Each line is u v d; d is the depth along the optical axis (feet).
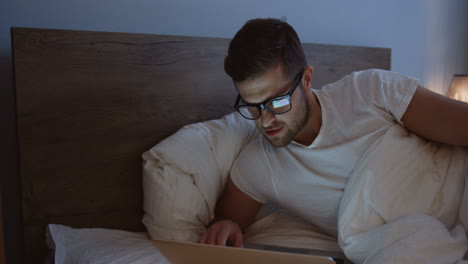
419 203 3.13
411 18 6.56
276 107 3.09
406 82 3.38
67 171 3.62
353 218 3.17
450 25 7.11
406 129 3.46
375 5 6.14
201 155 3.74
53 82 3.51
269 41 2.97
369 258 2.90
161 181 3.51
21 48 3.37
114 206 3.86
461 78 6.23
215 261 2.35
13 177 3.96
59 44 3.51
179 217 3.50
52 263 3.00
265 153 3.72
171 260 2.49
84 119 3.66
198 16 4.82
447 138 3.22
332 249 3.55
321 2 5.67
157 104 4.01
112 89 3.77
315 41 5.71
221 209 4.03
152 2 4.51
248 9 5.15
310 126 3.46
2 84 3.86
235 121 4.19
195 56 4.20
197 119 4.28
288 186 3.64
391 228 2.88
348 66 5.26
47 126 3.51
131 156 3.92
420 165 3.26
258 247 3.61
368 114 3.37
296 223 4.03
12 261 3.99
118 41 3.76
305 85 3.39
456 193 3.15
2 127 3.88
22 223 3.48
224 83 4.42
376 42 6.26
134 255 2.89
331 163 3.47
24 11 3.91
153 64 3.96
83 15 4.16
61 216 3.62
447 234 2.81
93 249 3.09
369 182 3.16
